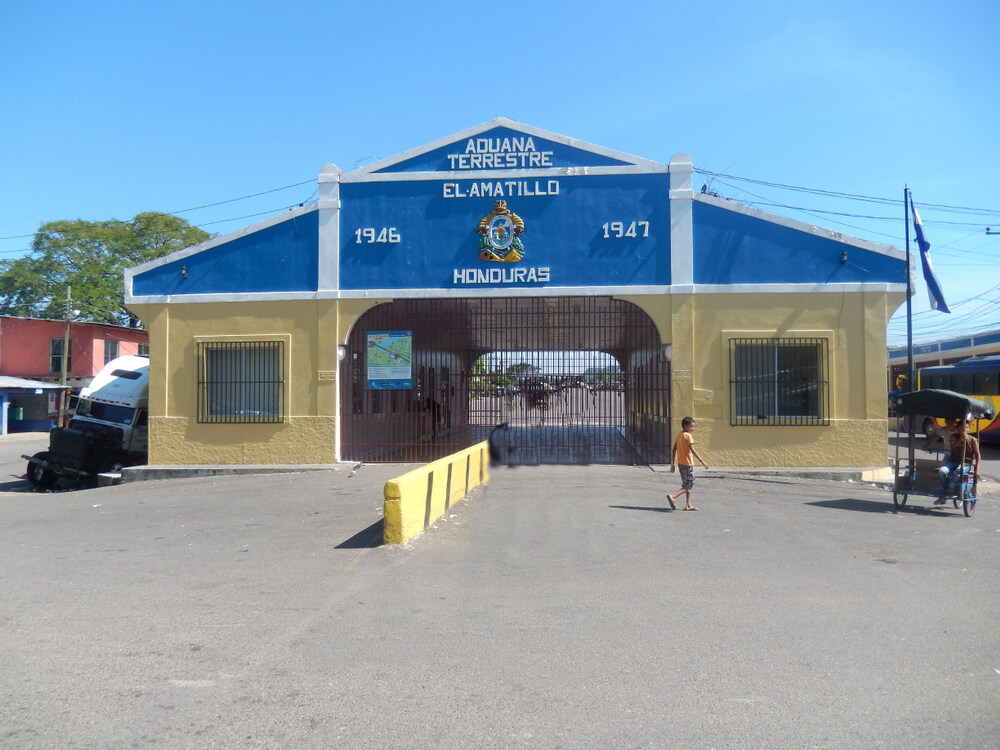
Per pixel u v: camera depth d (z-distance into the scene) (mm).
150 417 15844
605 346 26141
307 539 9109
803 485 13406
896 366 42625
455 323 20125
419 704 4441
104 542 9406
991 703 4453
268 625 5848
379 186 15539
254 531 9766
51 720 4234
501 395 19031
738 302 14797
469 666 5012
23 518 11625
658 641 5492
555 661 5102
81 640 5539
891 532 9680
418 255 15414
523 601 6477
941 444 12094
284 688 4664
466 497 11859
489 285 15242
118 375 19547
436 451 19406
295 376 15500
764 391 14734
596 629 5754
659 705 4426
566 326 17953
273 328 15602
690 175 15031
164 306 15922
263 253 15742
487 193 15336
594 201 15188
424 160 15508
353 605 6355
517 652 5266
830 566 7797
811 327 14648
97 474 17516
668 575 7387
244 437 15555
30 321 38750
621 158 15148
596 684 4727
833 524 10133
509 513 10602
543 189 15258
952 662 5094
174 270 15945
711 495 12227
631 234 15039
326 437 15344
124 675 4871
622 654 5234
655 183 15094
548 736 4055
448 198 15414
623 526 9766
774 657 5180
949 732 4098
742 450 14672
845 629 5766
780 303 14711
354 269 15508
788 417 14602
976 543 9055
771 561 8000
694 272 14953
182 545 9062
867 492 12930
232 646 5391
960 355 37094
